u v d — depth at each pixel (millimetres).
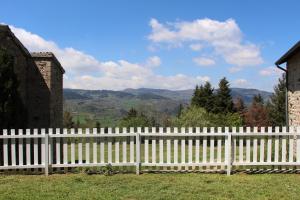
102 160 10461
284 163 10398
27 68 15422
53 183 9164
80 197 7891
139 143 10359
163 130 10445
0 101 10758
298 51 13641
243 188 8656
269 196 7992
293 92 14539
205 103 43250
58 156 10297
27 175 10109
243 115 40125
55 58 16031
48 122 15523
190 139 10531
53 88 16109
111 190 8484
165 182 9258
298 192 8312
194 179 9602
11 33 12781
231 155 10422
